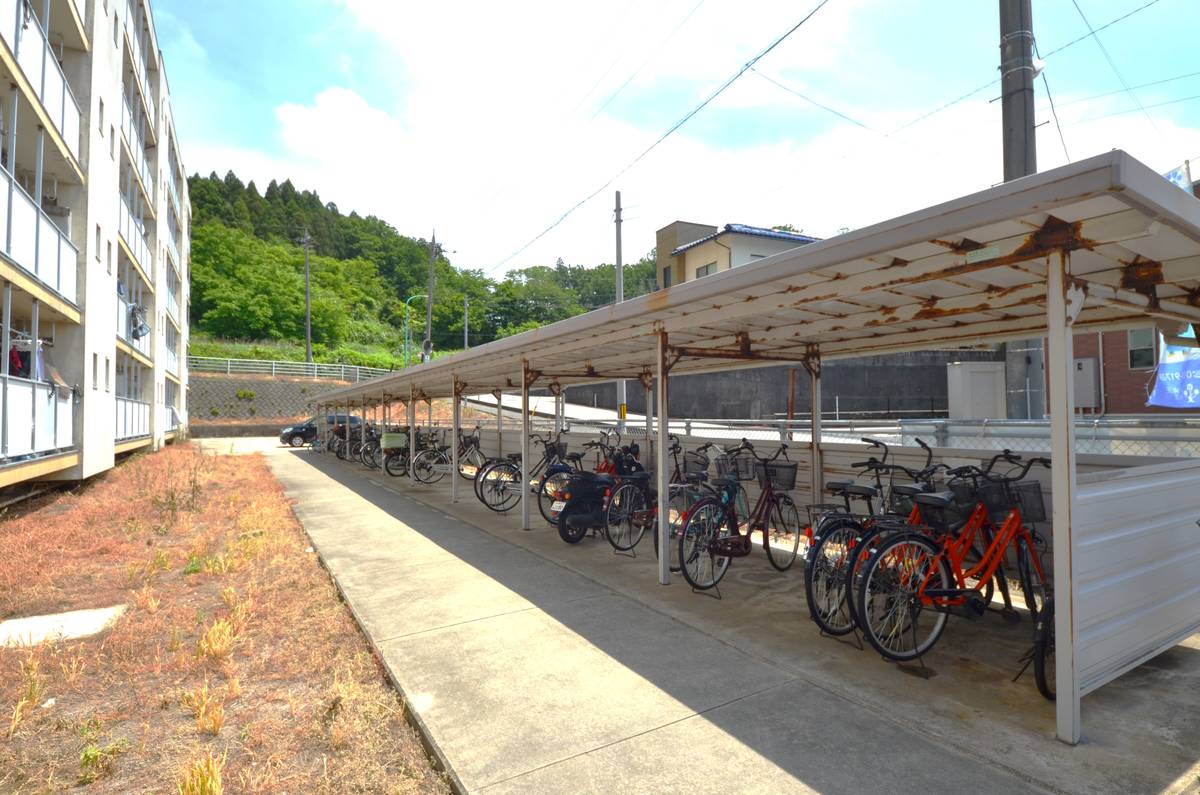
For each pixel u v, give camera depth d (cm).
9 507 859
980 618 423
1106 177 204
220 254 6362
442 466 1288
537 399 4062
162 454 1767
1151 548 319
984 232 266
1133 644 303
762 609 453
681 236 2881
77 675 353
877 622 364
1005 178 619
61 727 301
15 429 694
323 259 7688
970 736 275
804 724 288
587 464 1034
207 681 335
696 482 624
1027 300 378
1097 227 244
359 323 6994
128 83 1542
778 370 2600
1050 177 219
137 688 341
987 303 393
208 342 5278
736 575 548
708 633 404
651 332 516
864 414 2530
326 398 2130
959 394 1256
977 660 357
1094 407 1417
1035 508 373
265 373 4103
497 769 255
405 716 308
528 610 452
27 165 968
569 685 330
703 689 324
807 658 363
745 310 413
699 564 517
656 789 240
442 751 268
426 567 577
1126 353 1370
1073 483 266
